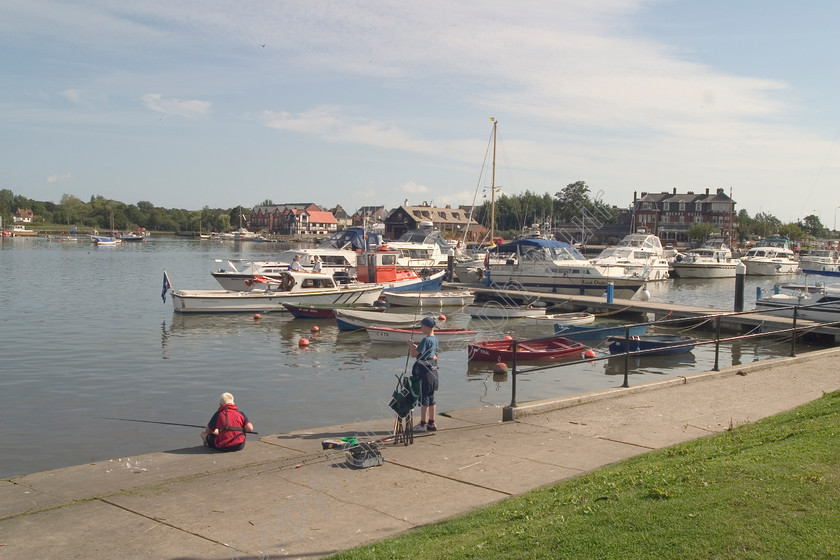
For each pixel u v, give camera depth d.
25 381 19.03
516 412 11.05
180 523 6.83
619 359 23.39
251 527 6.71
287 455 9.34
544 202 154.00
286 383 19.16
